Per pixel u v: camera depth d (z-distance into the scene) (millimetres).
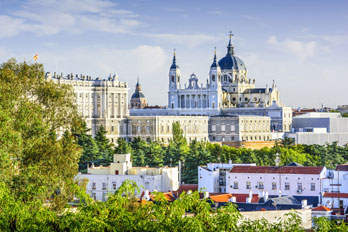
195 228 152750
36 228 153250
